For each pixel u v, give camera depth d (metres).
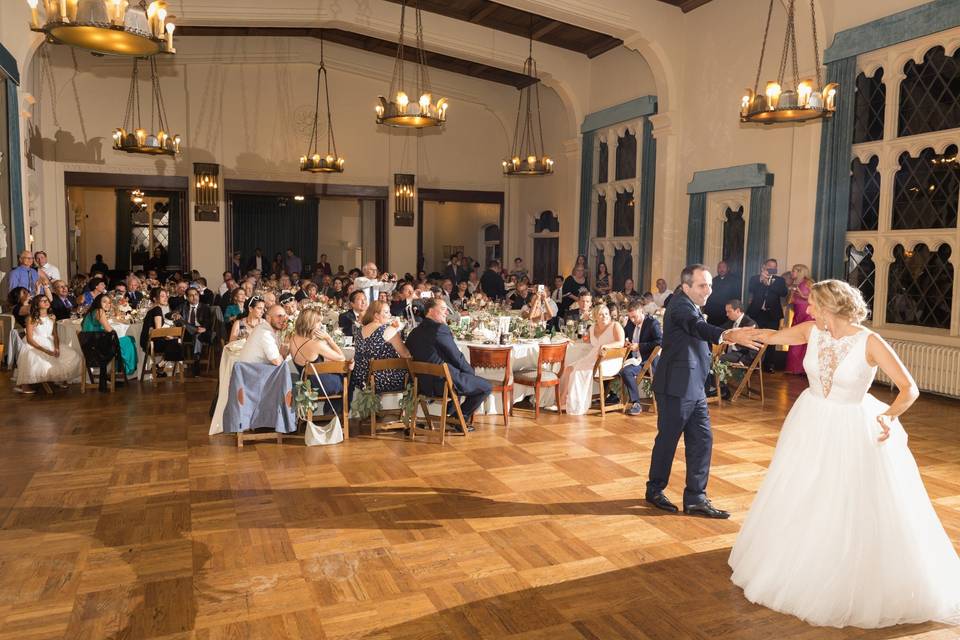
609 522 4.19
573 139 15.04
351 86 17.02
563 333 8.10
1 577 3.41
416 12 12.99
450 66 16.78
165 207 20.11
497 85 17.66
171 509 4.36
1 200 10.45
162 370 9.11
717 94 11.24
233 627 2.97
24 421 6.57
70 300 10.83
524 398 7.66
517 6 11.19
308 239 21.50
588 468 5.26
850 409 3.09
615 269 14.40
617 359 7.02
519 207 18.30
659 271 12.47
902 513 3.01
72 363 7.92
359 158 17.22
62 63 15.01
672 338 4.27
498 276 13.85
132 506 4.40
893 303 8.90
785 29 9.88
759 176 10.20
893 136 8.61
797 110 7.45
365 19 12.87
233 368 5.72
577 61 14.67
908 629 2.98
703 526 4.13
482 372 7.00
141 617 3.04
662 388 4.28
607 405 7.25
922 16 7.92
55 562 3.58
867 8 8.72
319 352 5.88
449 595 3.27
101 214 19.89
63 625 2.97
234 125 16.31
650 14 11.67
